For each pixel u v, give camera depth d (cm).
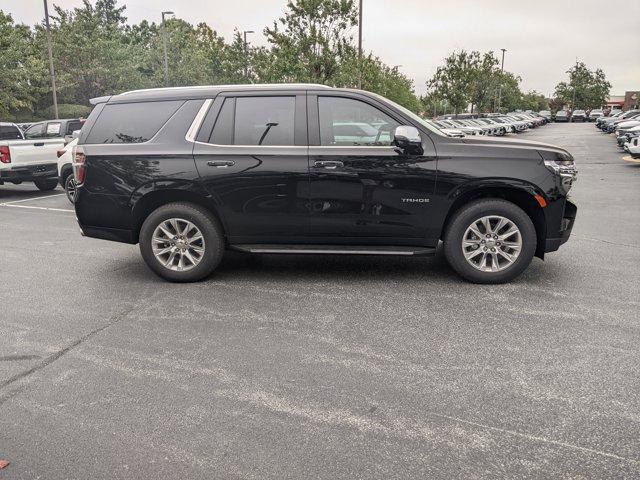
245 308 477
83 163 550
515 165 508
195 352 388
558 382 338
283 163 522
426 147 515
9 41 3381
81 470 260
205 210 546
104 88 4166
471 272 532
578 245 701
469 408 310
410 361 370
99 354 387
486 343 397
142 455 271
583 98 8575
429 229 526
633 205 1030
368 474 255
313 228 535
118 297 513
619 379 341
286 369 360
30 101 3788
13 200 1190
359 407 313
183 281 557
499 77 5259
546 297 495
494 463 262
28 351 392
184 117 543
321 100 531
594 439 280
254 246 548
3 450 276
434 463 263
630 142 1888
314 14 2064
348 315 457
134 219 552
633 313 452
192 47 4181
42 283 560
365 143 525
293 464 263
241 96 539
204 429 292
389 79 3884
